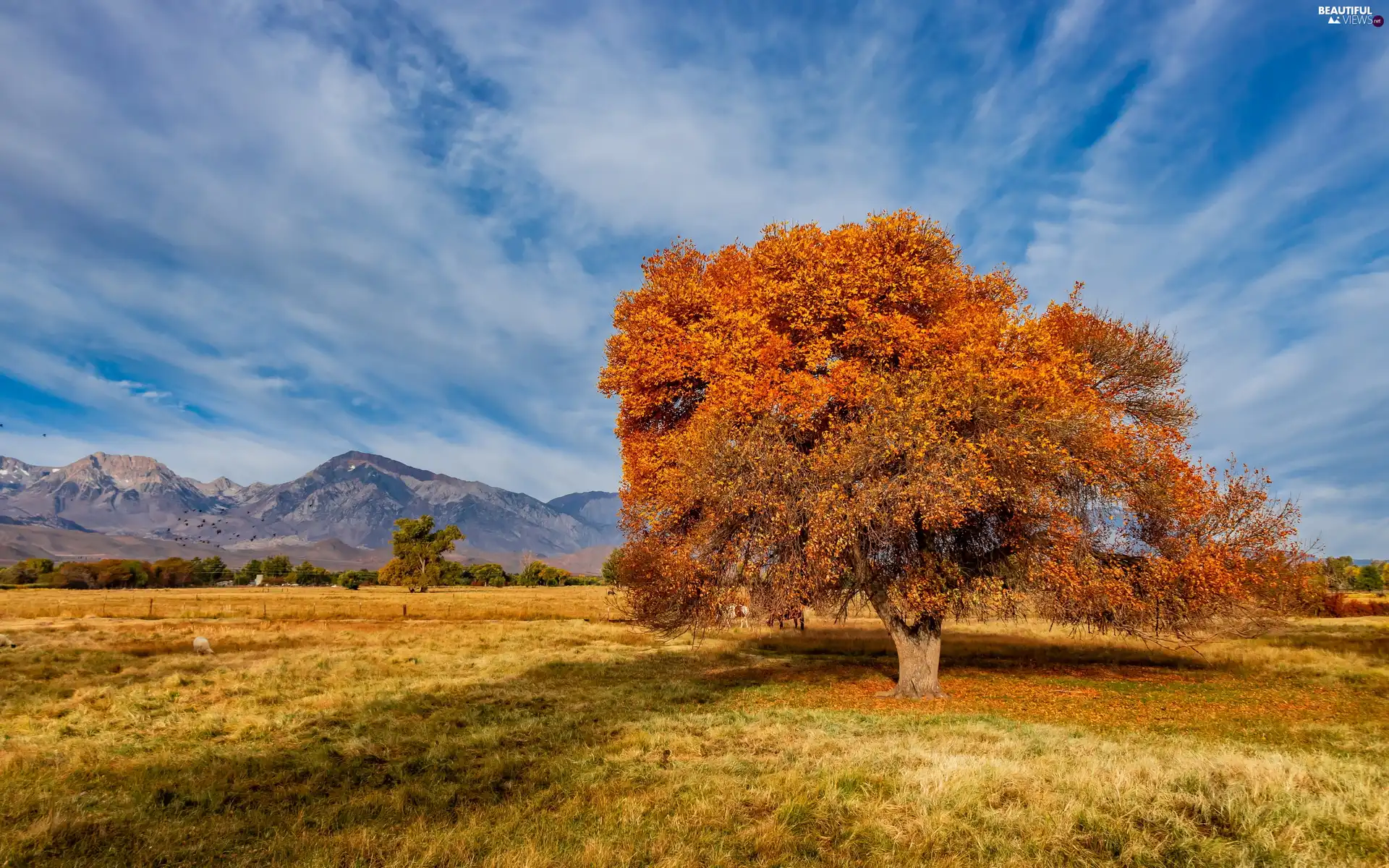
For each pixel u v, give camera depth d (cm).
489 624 3969
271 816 790
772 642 3131
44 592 9206
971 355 1495
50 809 784
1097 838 626
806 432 1608
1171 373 1952
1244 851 572
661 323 1711
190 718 1365
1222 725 1264
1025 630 3650
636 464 1802
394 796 841
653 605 1766
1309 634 3108
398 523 11525
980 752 954
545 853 618
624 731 1216
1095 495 1573
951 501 1322
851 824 681
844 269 1609
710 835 653
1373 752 995
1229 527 1741
